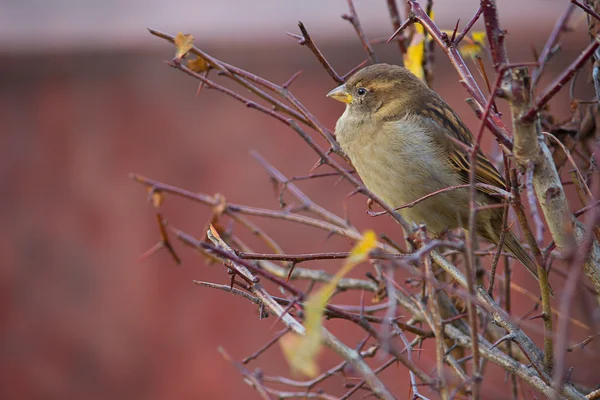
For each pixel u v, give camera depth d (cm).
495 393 661
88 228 1100
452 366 583
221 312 1049
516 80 463
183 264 1073
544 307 518
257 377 623
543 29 1044
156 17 1141
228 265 538
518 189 512
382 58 1082
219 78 1094
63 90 1112
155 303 1072
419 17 562
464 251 430
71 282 1094
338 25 1100
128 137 1107
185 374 1050
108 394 1073
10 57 1104
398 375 966
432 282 461
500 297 689
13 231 1112
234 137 1092
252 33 1097
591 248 521
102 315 1085
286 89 662
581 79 913
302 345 373
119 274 1086
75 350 1089
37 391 1087
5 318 1100
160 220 707
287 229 1048
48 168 1115
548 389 530
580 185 552
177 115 1102
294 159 1075
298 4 1133
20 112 1115
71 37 1102
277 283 463
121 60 1107
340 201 1046
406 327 620
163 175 1099
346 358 458
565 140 695
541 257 504
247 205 1075
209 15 1127
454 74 1057
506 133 502
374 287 707
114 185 1100
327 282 717
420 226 473
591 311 741
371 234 388
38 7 1160
